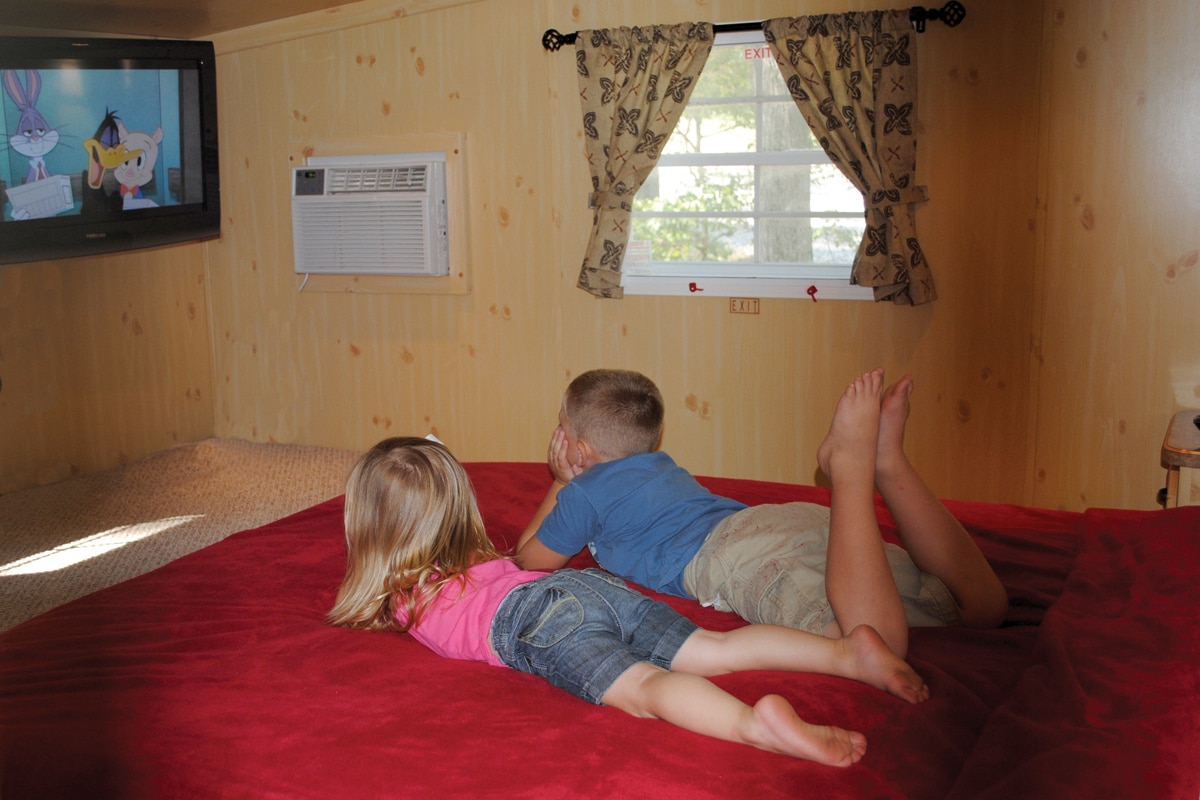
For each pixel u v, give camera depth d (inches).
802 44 132.3
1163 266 113.7
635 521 72.3
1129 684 50.7
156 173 145.0
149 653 62.6
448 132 157.8
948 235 132.0
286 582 75.3
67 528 141.3
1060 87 121.3
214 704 55.2
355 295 170.7
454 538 65.9
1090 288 121.3
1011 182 127.9
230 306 181.5
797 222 144.3
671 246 151.6
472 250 160.4
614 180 144.9
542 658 57.4
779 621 63.0
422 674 58.4
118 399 169.8
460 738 50.6
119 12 147.6
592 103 145.2
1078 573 66.7
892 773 46.4
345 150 165.3
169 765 49.4
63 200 133.8
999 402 133.1
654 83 140.4
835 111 131.8
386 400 172.4
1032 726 47.8
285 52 167.3
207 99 149.6
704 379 149.5
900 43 128.2
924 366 136.5
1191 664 52.2
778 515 69.5
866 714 51.6
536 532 74.4
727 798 44.5
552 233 154.3
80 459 164.4
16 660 62.6
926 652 60.1
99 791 48.0
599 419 76.7
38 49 128.0
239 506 151.9
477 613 61.6
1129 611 59.9
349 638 63.7
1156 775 42.8
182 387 180.9
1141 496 119.2
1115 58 115.0
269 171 172.6
